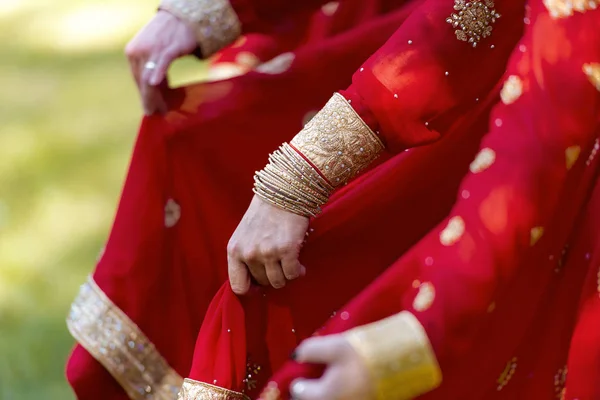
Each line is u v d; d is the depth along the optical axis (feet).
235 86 10.70
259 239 8.36
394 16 10.52
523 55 7.57
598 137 8.05
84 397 10.87
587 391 8.18
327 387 6.84
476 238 7.14
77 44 40.50
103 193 25.05
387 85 8.18
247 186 10.74
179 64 33.73
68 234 22.84
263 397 7.69
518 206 7.16
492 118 7.66
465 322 7.04
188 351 10.80
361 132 8.25
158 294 10.70
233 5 11.16
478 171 7.39
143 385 10.74
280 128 10.66
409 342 6.91
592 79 7.38
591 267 8.20
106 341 10.63
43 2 48.19
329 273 8.96
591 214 8.44
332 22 11.54
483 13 8.23
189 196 10.74
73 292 20.03
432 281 7.14
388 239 9.01
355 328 7.36
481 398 8.52
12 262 21.47
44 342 17.88
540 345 8.79
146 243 10.61
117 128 29.66
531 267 7.86
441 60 8.23
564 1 7.48
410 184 8.91
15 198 24.99
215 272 10.83
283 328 8.99
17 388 16.42
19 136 29.50
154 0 46.60
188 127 10.61
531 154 7.23
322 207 8.77
